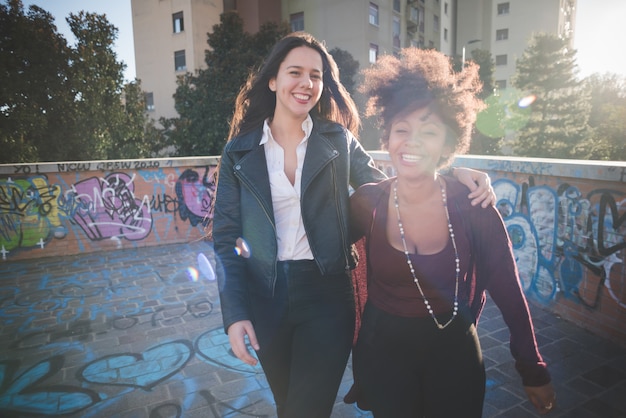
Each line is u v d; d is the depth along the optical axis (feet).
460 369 4.80
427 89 4.62
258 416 9.05
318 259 5.68
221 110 66.74
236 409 9.32
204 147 66.39
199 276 19.72
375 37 89.25
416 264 4.83
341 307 5.76
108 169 24.97
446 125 4.81
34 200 23.63
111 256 23.95
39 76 57.98
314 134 5.93
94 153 61.52
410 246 4.93
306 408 5.22
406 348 4.89
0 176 22.89
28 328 14.11
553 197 13.60
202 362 11.49
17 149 55.52
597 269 12.19
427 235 4.90
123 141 65.87
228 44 68.49
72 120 60.39
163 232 26.61
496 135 101.45
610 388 9.66
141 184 25.82
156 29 91.81
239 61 66.90
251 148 5.90
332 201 5.82
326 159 5.80
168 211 26.61
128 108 66.39
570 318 13.20
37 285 18.85
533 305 14.55
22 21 57.26
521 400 9.29
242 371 10.94
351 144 6.54
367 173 6.43
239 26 68.74
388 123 4.98
